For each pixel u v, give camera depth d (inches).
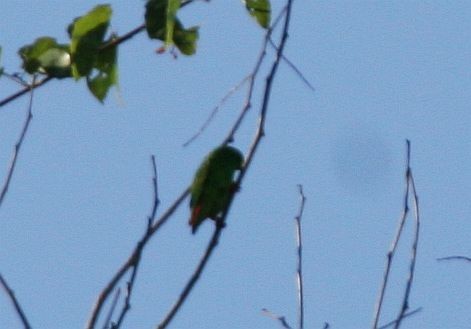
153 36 542.6
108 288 518.6
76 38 537.6
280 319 540.4
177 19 544.4
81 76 540.1
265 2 547.2
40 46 544.1
